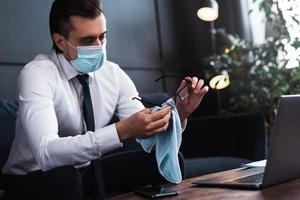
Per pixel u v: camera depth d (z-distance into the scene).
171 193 0.93
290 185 0.91
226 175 1.13
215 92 3.23
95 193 1.22
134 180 1.29
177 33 3.29
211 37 3.47
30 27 2.28
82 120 1.40
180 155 1.17
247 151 2.32
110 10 2.78
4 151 1.68
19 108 1.24
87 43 1.34
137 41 2.96
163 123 0.98
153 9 3.14
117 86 1.53
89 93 1.41
